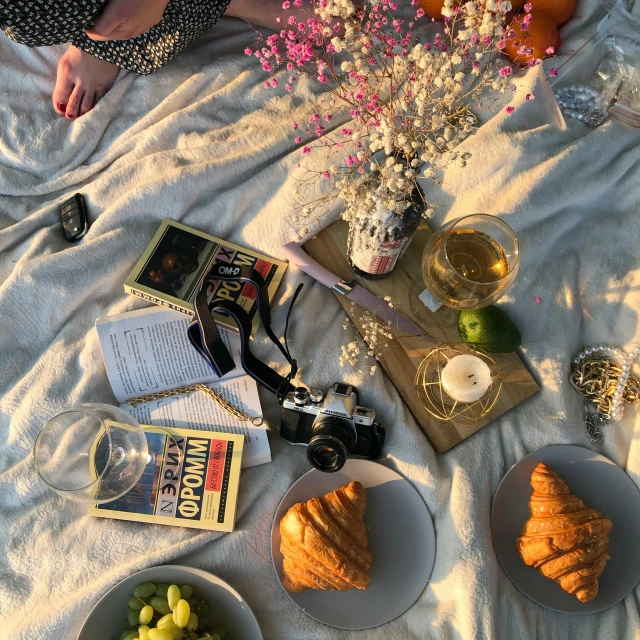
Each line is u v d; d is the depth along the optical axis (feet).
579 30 3.83
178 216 3.52
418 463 2.98
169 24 3.45
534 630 2.82
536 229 3.41
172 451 3.05
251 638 2.72
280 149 3.60
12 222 3.71
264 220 3.46
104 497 2.74
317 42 2.43
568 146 3.45
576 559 2.71
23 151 3.73
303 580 2.72
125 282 3.24
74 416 2.83
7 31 2.88
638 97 3.54
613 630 2.78
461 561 2.78
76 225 3.54
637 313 3.34
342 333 3.26
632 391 3.18
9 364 3.32
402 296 3.32
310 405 2.83
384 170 2.34
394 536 2.92
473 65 2.22
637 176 3.50
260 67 3.89
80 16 2.81
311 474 2.97
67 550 2.93
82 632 2.66
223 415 3.15
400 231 2.76
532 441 3.10
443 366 3.16
